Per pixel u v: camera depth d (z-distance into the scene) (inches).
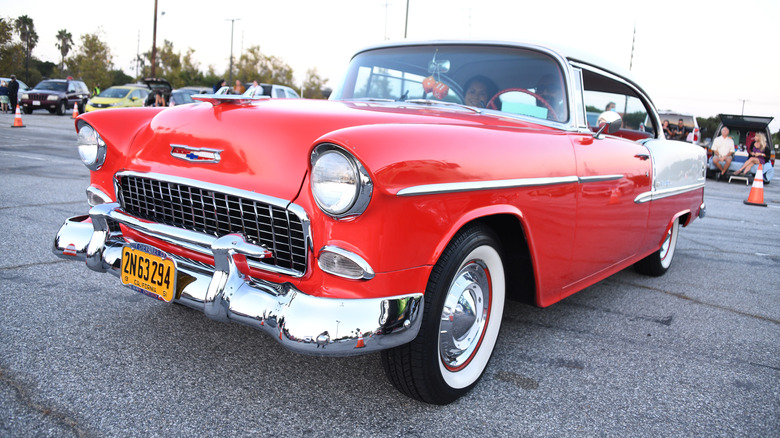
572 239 111.9
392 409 88.9
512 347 117.6
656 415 93.7
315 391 92.5
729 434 89.2
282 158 81.4
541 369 108.0
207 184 86.2
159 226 90.5
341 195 71.7
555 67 118.1
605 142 124.9
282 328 74.5
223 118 89.4
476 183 84.0
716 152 588.7
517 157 93.4
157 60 2564.0
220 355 102.5
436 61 126.6
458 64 124.0
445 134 83.7
